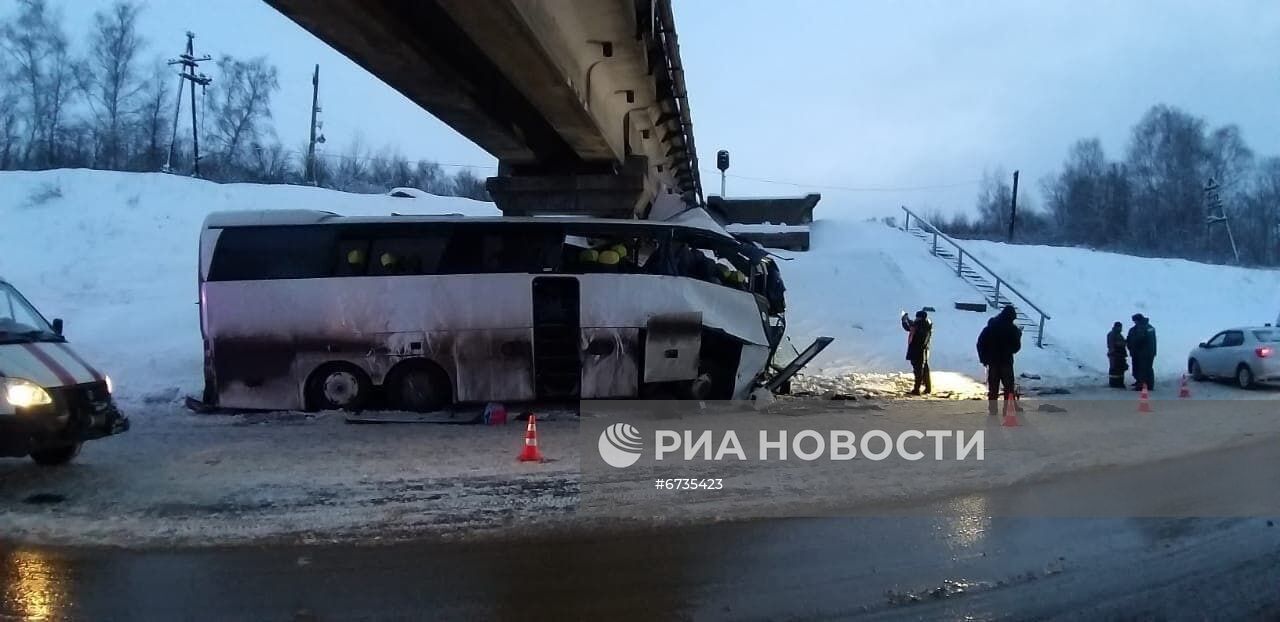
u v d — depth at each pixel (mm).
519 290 13656
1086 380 20859
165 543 6582
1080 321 29938
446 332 13469
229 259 13477
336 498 7977
